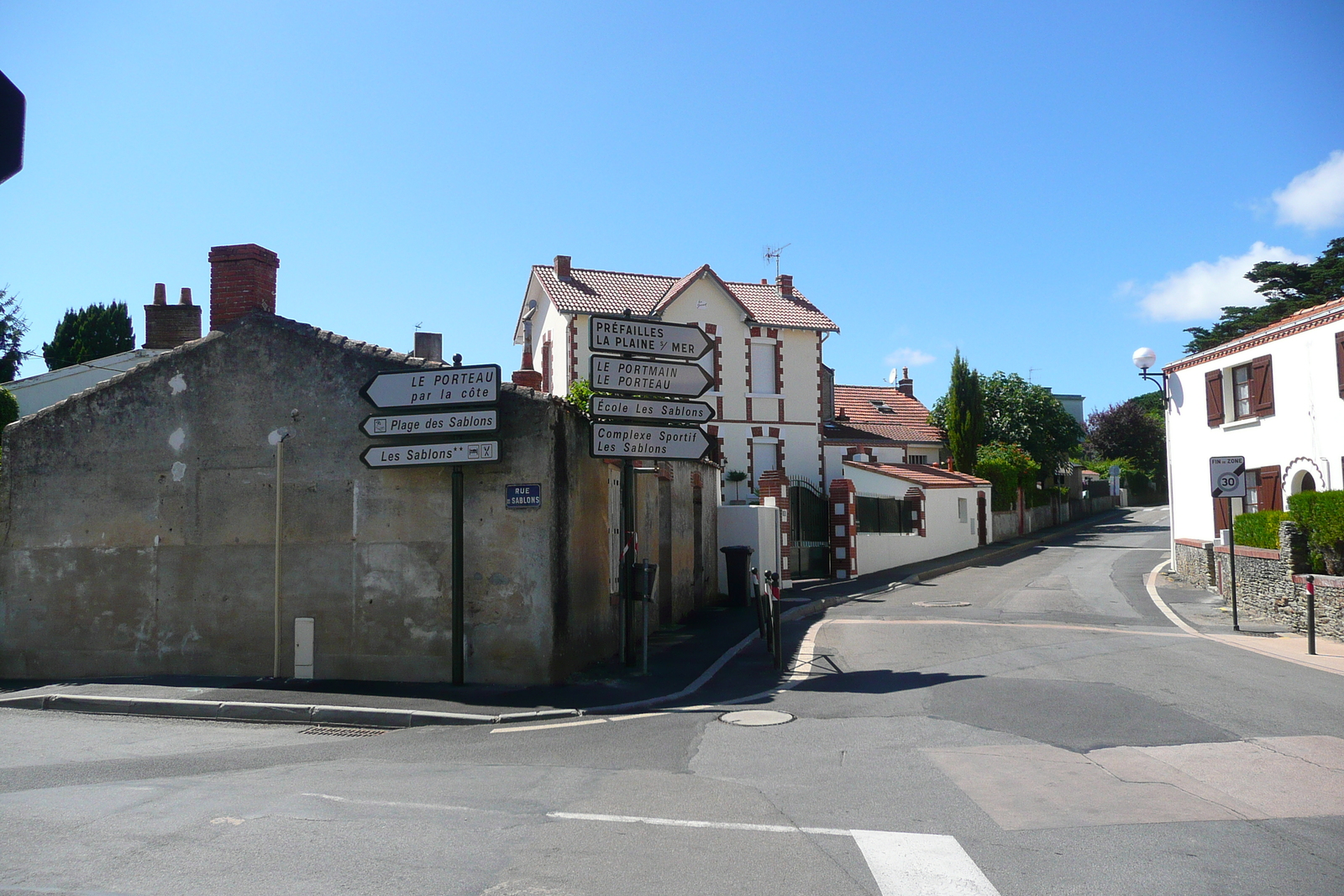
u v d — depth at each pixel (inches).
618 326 460.1
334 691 412.5
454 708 382.3
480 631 428.5
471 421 426.0
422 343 591.8
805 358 1346.0
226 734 352.8
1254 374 810.2
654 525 607.2
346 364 453.1
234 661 452.4
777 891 182.2
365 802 243.9
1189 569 906.1
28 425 482.3
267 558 454.0
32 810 236.8
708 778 269.9
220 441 462.9
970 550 1347.2
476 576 430.6
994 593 843.4
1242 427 834.8
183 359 470.6
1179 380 962.7
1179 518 964.0
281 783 266.5
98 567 469.4
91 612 468.1
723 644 550.9
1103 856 202.4
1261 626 618.8
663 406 467.5
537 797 249.4
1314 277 1860.2
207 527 460.4
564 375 1218.0
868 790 255.8
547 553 424.8
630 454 455.2
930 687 410.0
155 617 462.0
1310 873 191.5
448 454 429.1
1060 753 296.0
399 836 214.7
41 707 409.7
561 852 203.8
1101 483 2469.2
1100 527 1820.9
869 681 432.8
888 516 1170.0
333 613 444.1
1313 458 729.6
